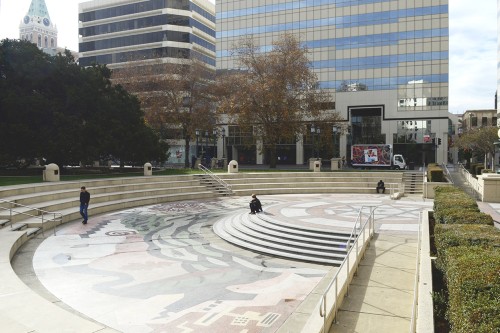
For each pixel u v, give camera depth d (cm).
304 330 668
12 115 3164
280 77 4462
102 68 4116
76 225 1991
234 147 7712
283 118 4534
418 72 6309
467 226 865
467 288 453
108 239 1703
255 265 1344
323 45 6806
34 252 1476
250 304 987
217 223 2028
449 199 1364
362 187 3581
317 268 1310
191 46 8094
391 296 899
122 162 4788
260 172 3991
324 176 3834
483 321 374
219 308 960
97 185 2741
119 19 8444
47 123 3369
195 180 3400
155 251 1517
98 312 932
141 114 4181
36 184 2400
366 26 6556
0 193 1998
